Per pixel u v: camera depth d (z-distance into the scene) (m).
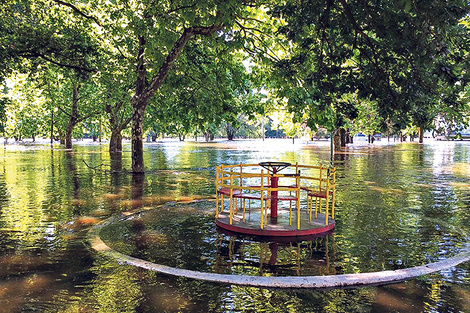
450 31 6.30
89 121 53.97
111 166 24.38
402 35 7.16
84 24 22.25
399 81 7.58
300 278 5.48
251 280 5.42
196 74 18.11
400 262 6.29
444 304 4.69
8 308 4.55
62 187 15.30
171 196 13.14
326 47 9.42
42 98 44.38
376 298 4.88
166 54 17.19
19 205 11.41
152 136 94.19
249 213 9.90
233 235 8.03
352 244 7.35
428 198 12.71
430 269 5.94
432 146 56.50
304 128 46.72
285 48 14.73
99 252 6.79
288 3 9.07
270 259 6.43
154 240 7.64
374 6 7.72
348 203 11.80
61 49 19.17
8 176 19.06
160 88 20.42
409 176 19.08
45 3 21.44
